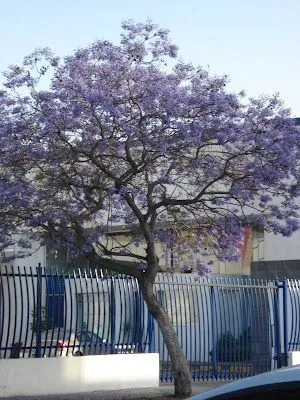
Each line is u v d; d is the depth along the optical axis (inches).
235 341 631.2
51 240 482.0
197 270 554.6
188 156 469.4
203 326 614.5
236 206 534.3
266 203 514.3
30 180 471.8
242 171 478.3
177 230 530.6
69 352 541.3
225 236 526.3
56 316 532.4
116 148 464.8
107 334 559.2
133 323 573.9
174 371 493.4
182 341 603.2
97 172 481.1
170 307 602.2
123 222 515.5
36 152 459.8
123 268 495.8
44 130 453.1
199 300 617.9
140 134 450.9
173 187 563.5
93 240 474.0
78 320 543.2
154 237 512.1
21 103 456.4
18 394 508.7
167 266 548.1
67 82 445.4
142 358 573.6
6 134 454.0
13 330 513.7
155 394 519.2
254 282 658.2
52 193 464.8
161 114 446.9
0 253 524.7
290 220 497.7
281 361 653.9
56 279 533.6
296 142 467.2
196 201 475.8
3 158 461.4
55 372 527.2
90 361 545.6
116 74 459.2
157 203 482.3
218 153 478.6
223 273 979.9
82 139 465.1
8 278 510.3
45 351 528.7
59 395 517.7
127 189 456.1
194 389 547.8
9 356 511.8
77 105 440.5
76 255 496.1
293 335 672.4
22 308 514.9
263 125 470.6
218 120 456.1
